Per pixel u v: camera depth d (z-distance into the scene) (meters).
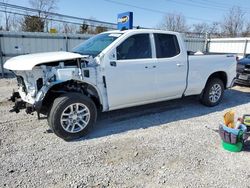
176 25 41.03
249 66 8.60
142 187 2.86
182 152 3.69
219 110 5.89
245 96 7.49
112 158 3.48
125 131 4.47
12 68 3.87
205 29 43.44
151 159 3.47
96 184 2.89
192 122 5.01
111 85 4.34
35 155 3.52
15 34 12.27
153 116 5.33
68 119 3.97
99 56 4.21
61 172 3.12
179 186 2.88
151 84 4.83
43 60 3.72
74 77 3.94
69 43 13.92
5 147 3.75
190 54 5.62
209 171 3.20
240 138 3.67
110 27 24.77
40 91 3.80
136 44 4.62
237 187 2.88
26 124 4.71
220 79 6.23
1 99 6.64
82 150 3.70
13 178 2.96
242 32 44.09
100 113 5.41
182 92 5.45
